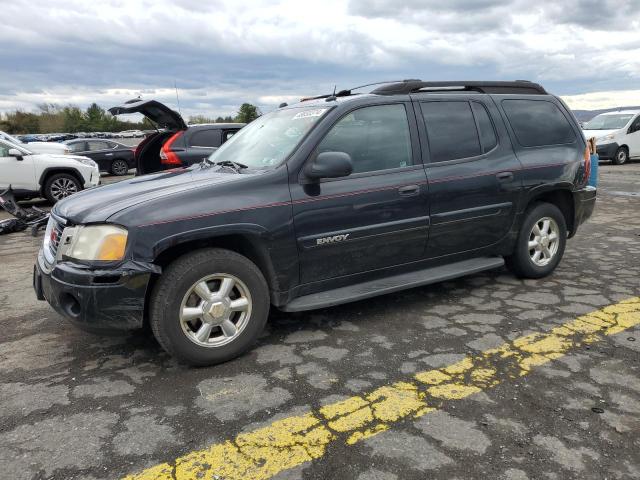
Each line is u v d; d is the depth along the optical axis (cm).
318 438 252
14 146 1139
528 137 473
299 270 358
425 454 238
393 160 396
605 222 795
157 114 783
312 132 367
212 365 333
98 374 325
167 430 262
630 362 323
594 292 458
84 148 1989
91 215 313
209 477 226
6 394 302
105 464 237
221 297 328
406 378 310
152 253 303
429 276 415
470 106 445
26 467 236
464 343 357
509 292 464
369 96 398
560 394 287
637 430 253
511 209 456
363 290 383
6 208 846
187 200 319
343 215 366
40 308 452
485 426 259
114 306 301
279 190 345
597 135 1764
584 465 229
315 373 319
